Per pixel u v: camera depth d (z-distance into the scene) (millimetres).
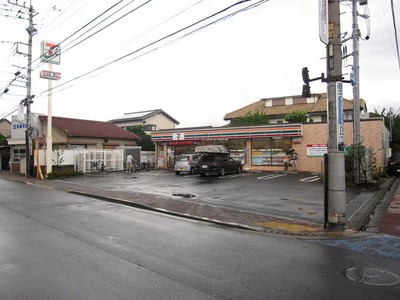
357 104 15336
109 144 32906
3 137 40688
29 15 22844
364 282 4512
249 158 25672
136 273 4754
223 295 4043
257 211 9797
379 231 7605
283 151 24594
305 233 7281
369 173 15781
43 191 15016
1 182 20062
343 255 5758
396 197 12688
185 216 9125
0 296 3969
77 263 5152
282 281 4523
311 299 3971
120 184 17312
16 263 5133
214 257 5555
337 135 7652
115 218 8773
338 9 7746
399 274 4840
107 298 3934
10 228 7461
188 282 4445
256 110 36281
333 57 7711
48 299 3904
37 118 30953
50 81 21828
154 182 18141
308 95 8211
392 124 42531
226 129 26500
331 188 7645
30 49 23297
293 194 13117
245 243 6488
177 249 5988
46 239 6531
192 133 28281
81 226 7738
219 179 19219
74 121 33062
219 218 8766
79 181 19297
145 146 38156
